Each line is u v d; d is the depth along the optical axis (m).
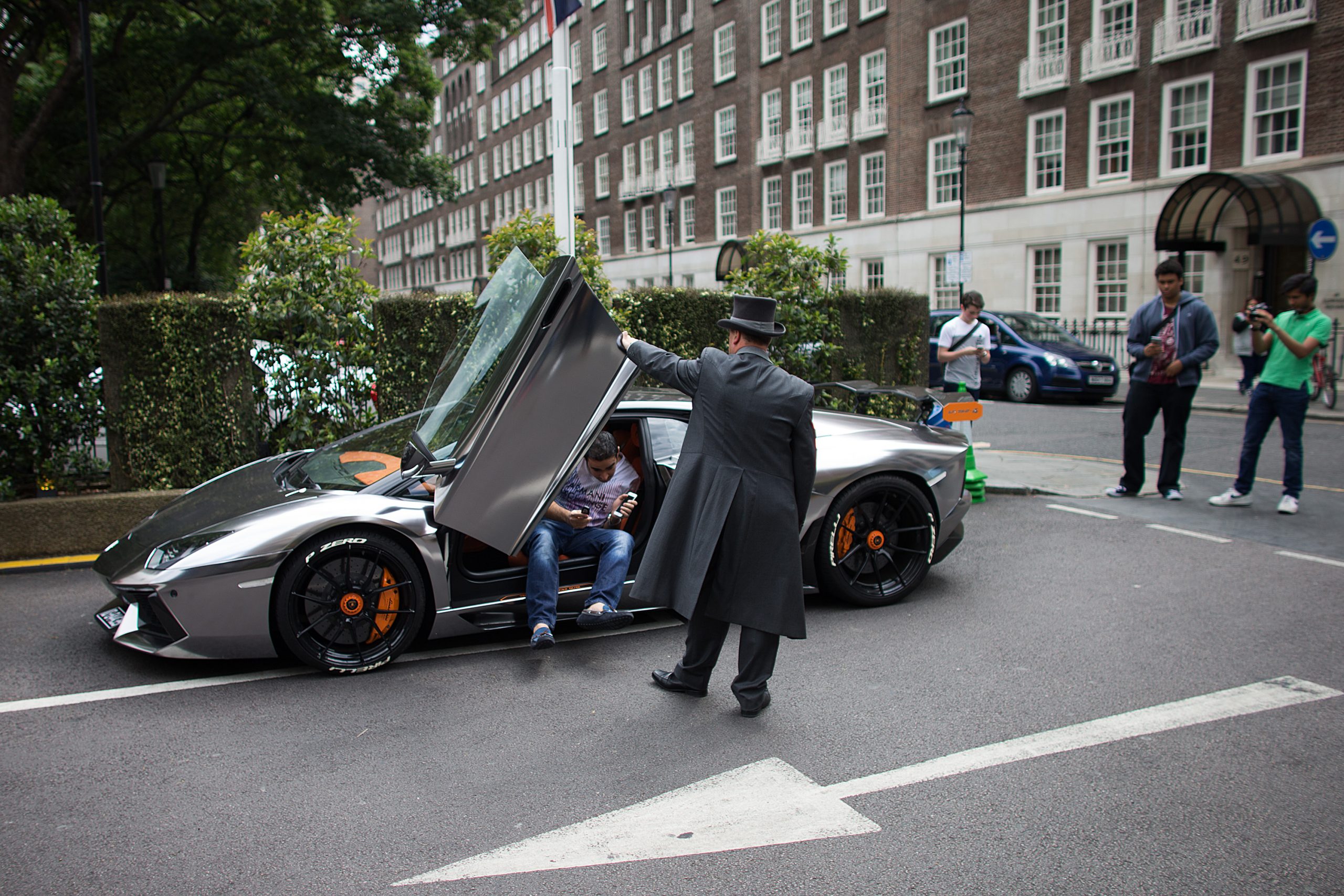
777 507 3.51
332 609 4.06
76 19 17.16
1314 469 9.01
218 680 4.06
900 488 5.01
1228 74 18.70
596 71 44.88
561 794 3.03
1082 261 21.67
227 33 18.67
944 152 25.52
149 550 4.08
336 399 7.05
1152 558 5.98
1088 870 2.58
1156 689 3.88
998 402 16.58
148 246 29.42
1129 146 20.66
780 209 32.50
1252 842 2.72
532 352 3.70
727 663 4.27
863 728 3.53
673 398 4.88
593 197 46.25
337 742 3.43
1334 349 16.62
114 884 2.53
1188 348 7.43
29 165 20.16
